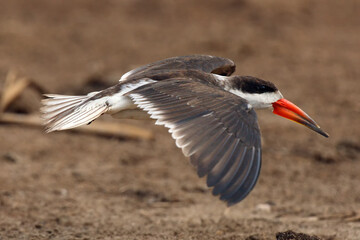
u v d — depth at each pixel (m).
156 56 22.98
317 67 22.02
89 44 24.36
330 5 28.73
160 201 12.37
